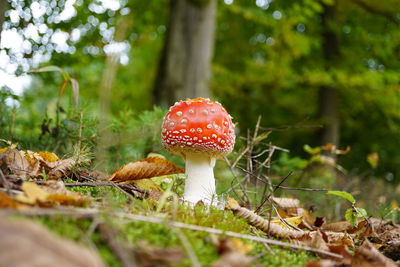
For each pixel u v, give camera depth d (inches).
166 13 76.3
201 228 16.8
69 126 29.0
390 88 86.8
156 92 57.1
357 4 80.8
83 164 24.5
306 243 19.5
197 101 22.5
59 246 12.0
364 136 108.3
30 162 22.4
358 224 25.0
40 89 51.1
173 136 22.2
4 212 13.8
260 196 29.0
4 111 30.6
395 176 101.9
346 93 95.7
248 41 99.5
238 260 15.1
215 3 59.3
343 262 18.2
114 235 15.3
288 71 87.7
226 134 22.5
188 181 23.3
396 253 20.0
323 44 97.0
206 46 58.0
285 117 102.6
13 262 10.7
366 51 94.9
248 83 89.7
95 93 71.2
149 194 22.5
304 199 34.9
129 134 30.0
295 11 77.6
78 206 17.2
